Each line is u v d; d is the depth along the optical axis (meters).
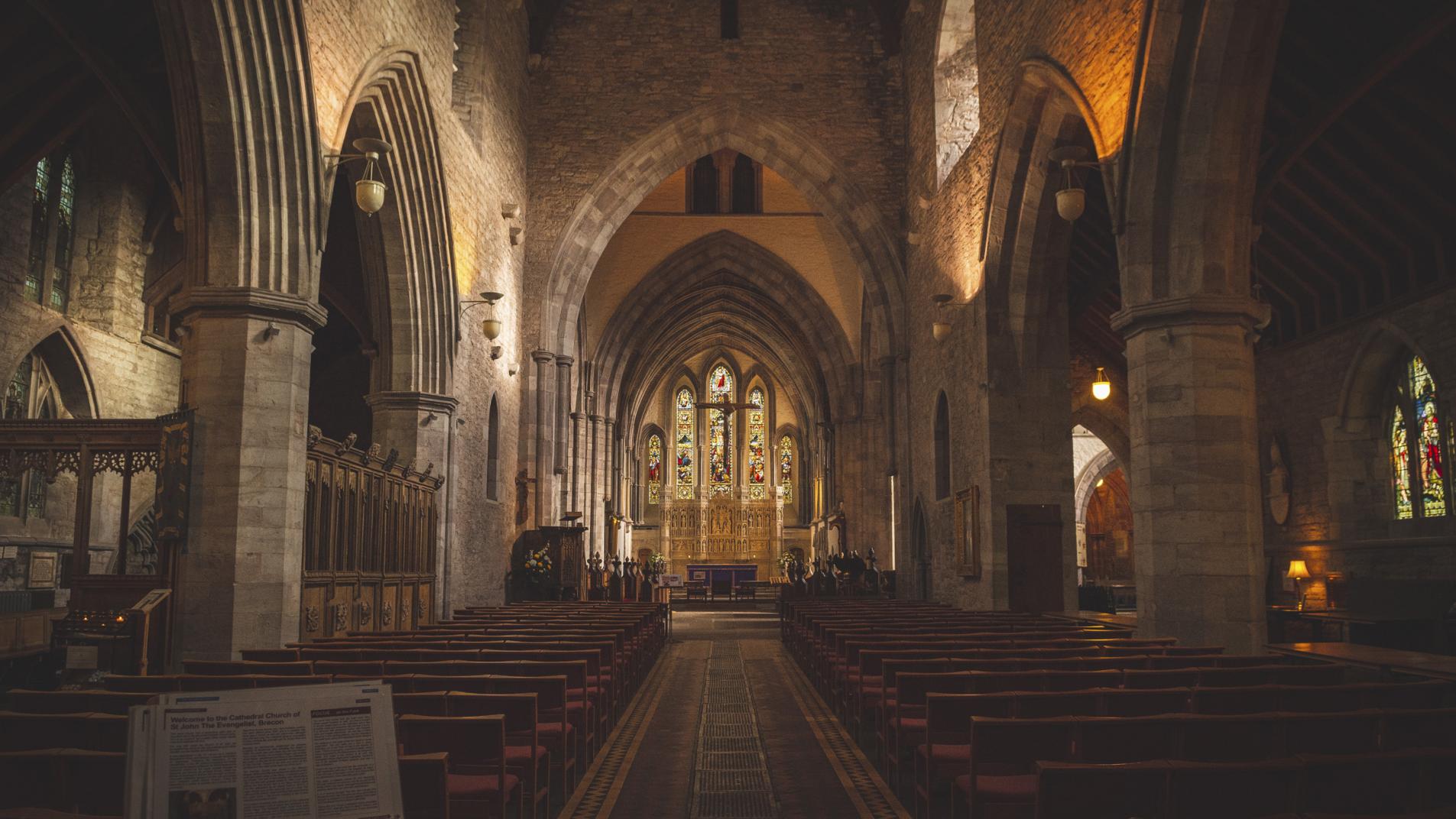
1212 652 9.38
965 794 6.22
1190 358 12.00
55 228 18.64
